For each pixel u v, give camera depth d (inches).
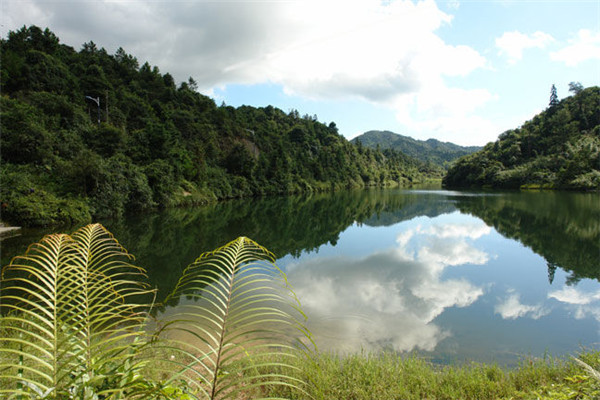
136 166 1089.4
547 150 3097.9
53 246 70.7
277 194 2313.0
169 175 1228.5
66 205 687.7
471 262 512.1
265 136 3277.6
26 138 820.0
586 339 252.5
